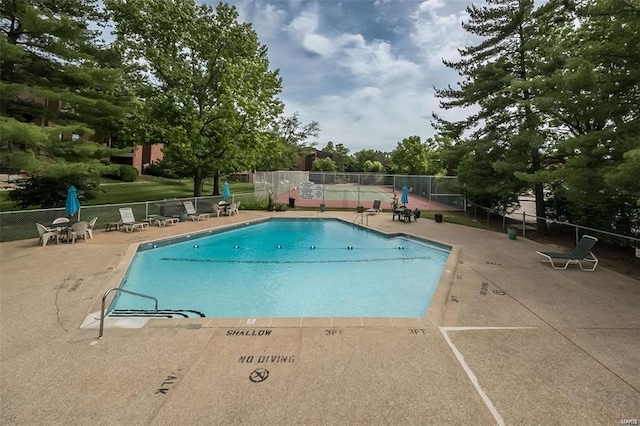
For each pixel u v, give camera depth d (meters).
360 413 3.20
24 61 12.62
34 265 8.52
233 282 8.91
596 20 10.00
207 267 10.20
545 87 11.62
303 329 5.08
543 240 13.25
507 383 3.72
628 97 8.71
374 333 4.98
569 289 7.16
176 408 3.24
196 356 4.25
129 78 19.45
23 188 15.07
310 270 10.07
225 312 6.93
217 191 26.00
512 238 13.13
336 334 4.93
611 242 11.98
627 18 7.82
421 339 4.80
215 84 21.94
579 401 3.41
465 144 17.62
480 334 4.98
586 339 4.83
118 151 14.37
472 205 21.36
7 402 3.30
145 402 3.32
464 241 12.78
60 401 3.33
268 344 4.59
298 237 15.08
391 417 3.15
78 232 11.32
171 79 20.23
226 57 21.36
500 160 15.10
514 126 15.51
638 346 4.61
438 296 6.68
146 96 20.52
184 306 7.21
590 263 9.52
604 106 8.78
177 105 20.19
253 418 3.11
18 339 4.66
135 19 18.89
